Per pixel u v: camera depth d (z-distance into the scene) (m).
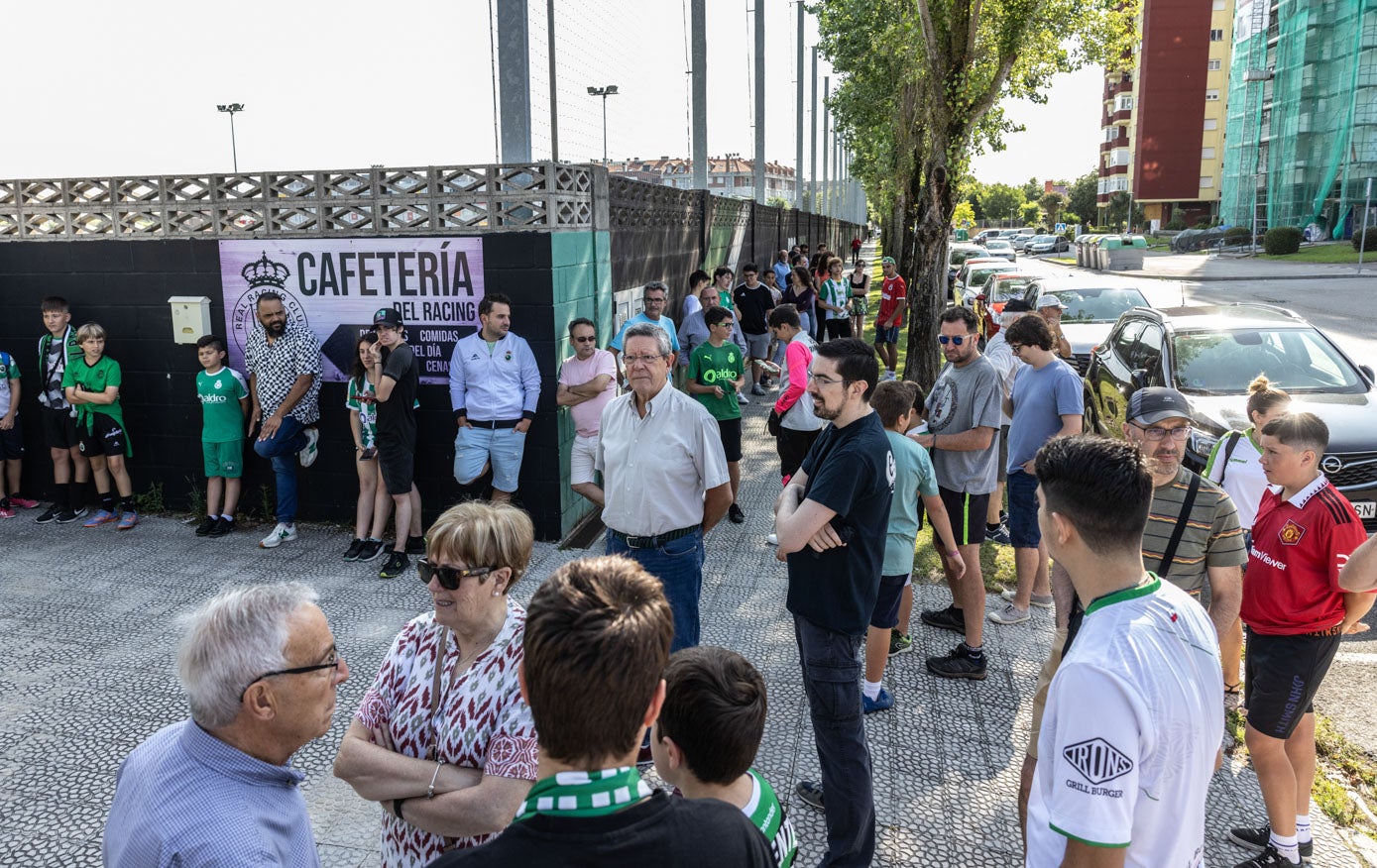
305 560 6.57
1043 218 139.25
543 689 1.39
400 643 2.28
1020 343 5.00
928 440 4.86
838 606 3.14
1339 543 3.04
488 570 2.12
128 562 6.52
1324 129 61.78
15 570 6.37
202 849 1.59
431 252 6.72
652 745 2.02
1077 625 2.71
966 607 4.75
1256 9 71.88
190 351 7.32
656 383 3.90
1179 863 1.75
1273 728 3.21
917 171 15.93
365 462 6.52
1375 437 6.56
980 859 3.40
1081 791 1.66
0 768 3.99
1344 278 34.97
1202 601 5.83
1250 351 8.02
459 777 2.04
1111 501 1.75
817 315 15.69
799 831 3.54
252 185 6.95
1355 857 3.47
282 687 1.72
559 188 6.69
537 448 6.82
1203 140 90.44
